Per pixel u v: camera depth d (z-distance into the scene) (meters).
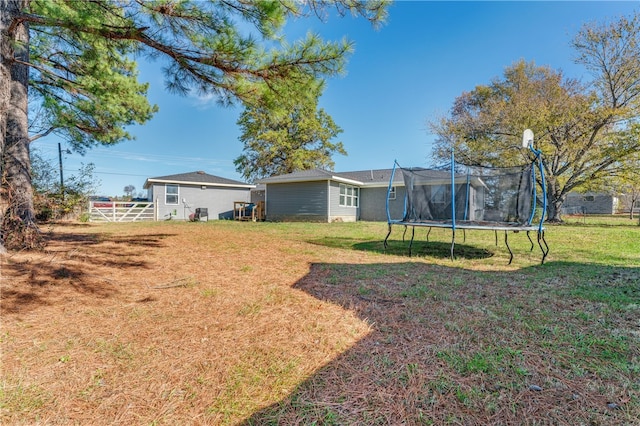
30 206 5.38
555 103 13.22
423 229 10.54
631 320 2.28
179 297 2.87
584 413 1.29
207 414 1.30
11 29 3.80
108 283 3.29
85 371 1.60
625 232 9.02
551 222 13.77
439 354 1.79
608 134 12.23
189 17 3.28
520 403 1.36
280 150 22.11
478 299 2.82
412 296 2.91
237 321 2.30
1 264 3.88
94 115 8.30
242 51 3.58
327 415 1.29
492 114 15.32
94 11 3.17
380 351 1.84
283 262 4.59
